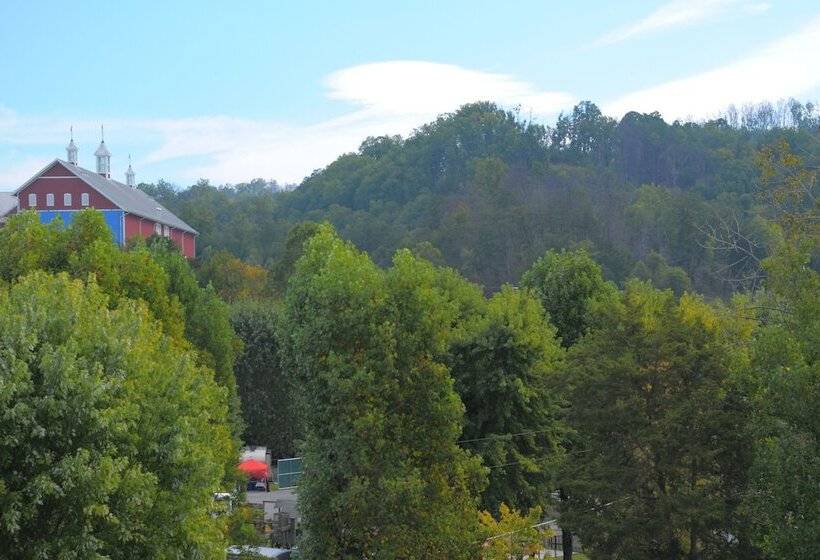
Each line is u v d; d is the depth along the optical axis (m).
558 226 97.38
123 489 15.77
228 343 39.44
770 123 143.75
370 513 27.06
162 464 17.92
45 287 18.84
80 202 78.25
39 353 15.64
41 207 78.25
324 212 139.88
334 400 27.52
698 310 29.89
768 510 23.06
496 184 114.69
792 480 22.02
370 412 27.31
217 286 80.50
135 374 18.00
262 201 154.00
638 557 26.62
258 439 59.66
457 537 27.39
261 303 65.12
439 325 29.83
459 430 29.03
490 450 32.78
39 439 15.12
